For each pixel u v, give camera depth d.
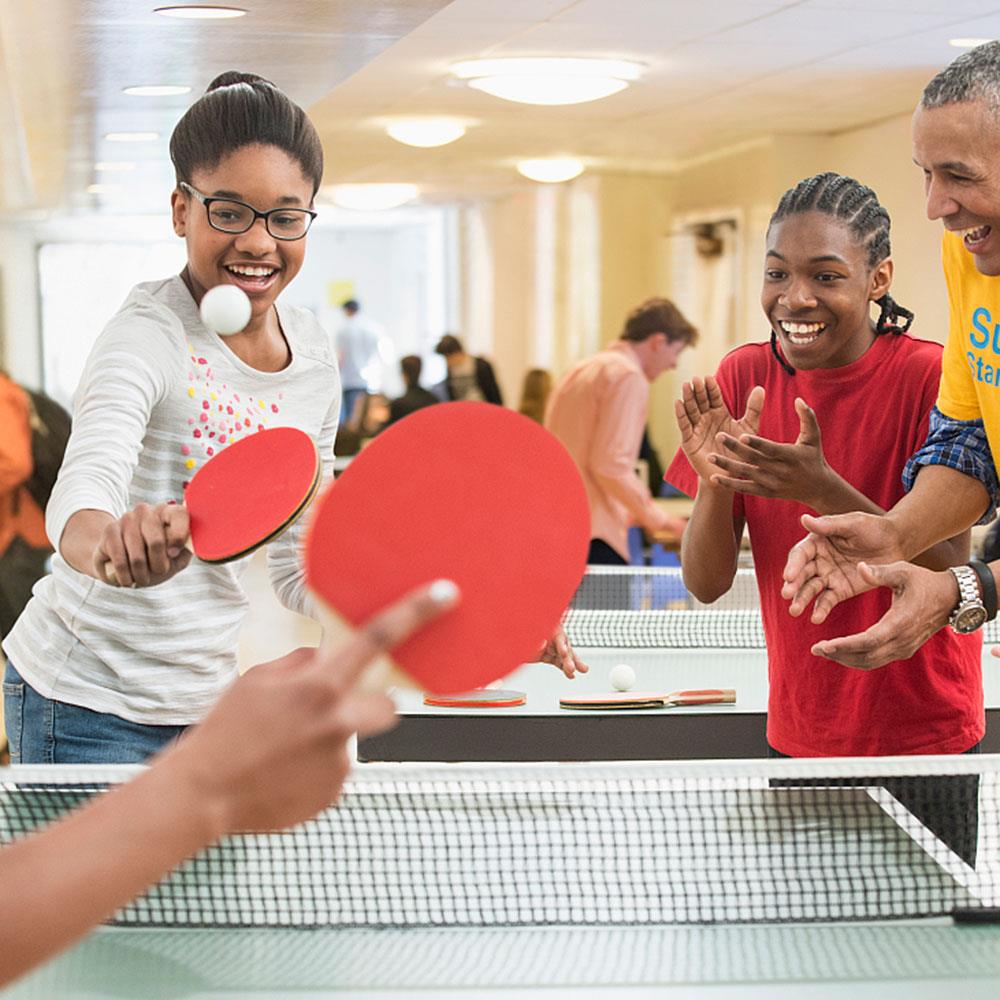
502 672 0.75
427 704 2.91
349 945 1.48
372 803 1.80
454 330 16.28
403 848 1.70
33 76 5.39
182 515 1.48
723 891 1.60
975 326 1.93
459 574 0.75
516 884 1.61
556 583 0.77
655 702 2.90
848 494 2.00
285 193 1.86
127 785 0.60
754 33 5.96
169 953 1.45
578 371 5.25
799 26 5.80
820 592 1.77
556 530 0.77
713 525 2.23
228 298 1.65
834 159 9.20
